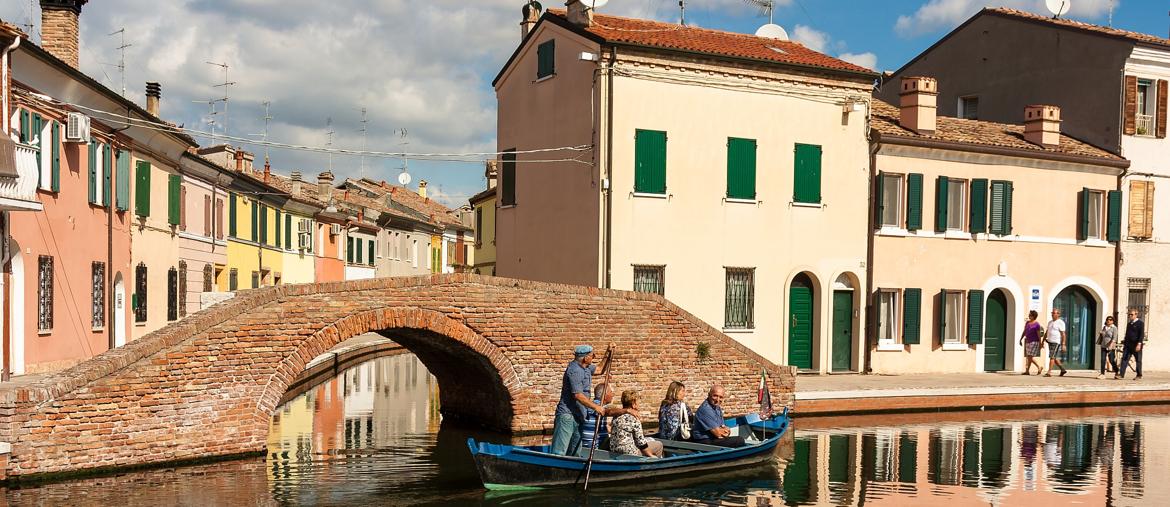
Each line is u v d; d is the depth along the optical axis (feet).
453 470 53.78
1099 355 98.63
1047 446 63.26
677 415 57.62
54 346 70.54
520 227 91.40
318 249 161.07
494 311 61.82
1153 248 100.58
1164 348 101.30
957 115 112.16
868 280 87.86
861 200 87.76
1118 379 88.89
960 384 81.15
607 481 51.26
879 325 89.45
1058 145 96.94
